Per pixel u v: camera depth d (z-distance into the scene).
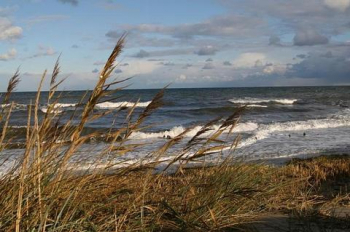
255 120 32.69
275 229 3.99
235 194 3.63
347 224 4.38
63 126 2.83
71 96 2.81
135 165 3.31
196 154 3.29
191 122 31.12
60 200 2.87
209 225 3.36
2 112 2.82
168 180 4.39
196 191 3.92
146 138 21.98
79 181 3.03
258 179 4.71
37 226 2.66
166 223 3.21
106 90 2.71
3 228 2.51
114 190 3.23
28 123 2.69
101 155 3.15
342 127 28.36
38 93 2.69
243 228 3.76
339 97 70.38
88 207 3.05
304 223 4.21
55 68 2.74
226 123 3.30
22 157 2.87
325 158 12.97
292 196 5.29
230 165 4.45
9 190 2.70
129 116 3.19
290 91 100.56
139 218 3.12
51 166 2.92
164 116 36.41
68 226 2.75
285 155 15.67
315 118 34.38
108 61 2.62
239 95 79.12
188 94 83.19
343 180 9.56
